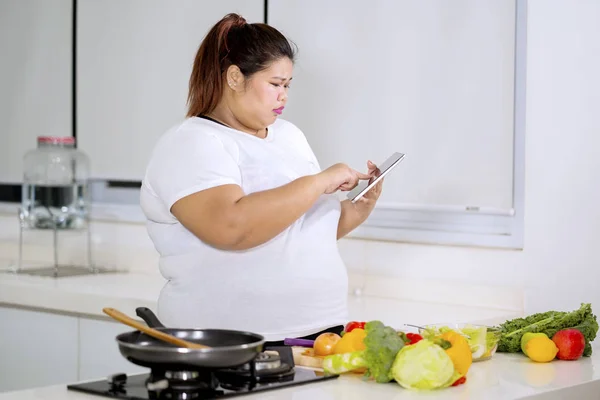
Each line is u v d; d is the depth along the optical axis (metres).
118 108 4.05
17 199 4.38
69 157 3.99
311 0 3.47
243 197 2.11
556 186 2.99
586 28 2.91
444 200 3.21
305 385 1.80
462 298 3.18
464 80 3.15
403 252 3.32
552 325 2.20
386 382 1.84
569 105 2.95
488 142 3.11
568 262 2.98
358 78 3.37
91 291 3.39
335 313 2.36
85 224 4.04
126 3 4.01
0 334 3.68
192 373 1.67
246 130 2.33
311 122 3.50
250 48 2.23
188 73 3.83
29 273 3.89
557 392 1.84
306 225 2.32
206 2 3.77
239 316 2.27
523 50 3.03
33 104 4.34
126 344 1.65
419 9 3.22
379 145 3.34
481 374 1.98
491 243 3.12
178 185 2.13
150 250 3.94
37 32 4.30
